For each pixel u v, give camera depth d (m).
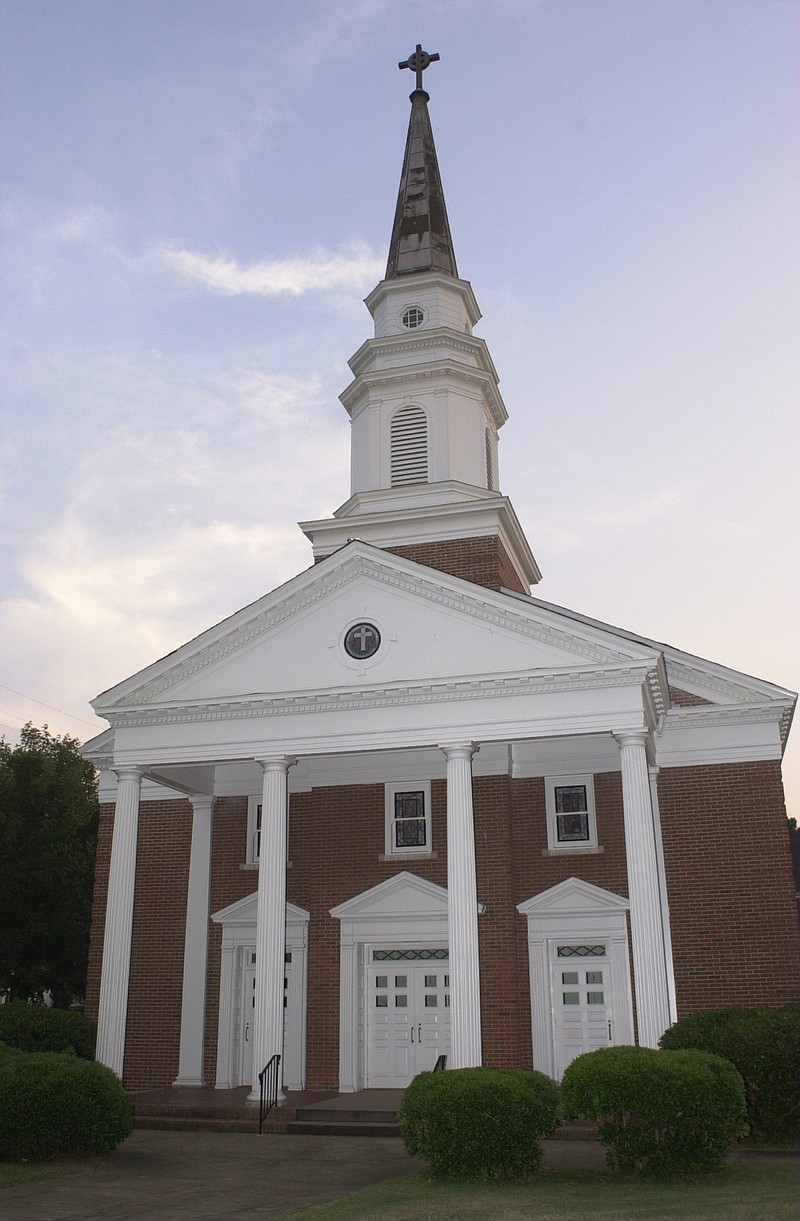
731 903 23.95
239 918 26.59
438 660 22.83
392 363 32.38
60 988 48.47
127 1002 23.61
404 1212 11.90
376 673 23.09
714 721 25.16
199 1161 16.58
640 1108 14.29
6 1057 18.14
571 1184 13.84
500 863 24.91
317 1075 24.86
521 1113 14.74
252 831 27.44
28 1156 16.27
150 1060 26.30
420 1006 25.17
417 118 36.97
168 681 24.42
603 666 21.31
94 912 28.34
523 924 24.88
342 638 23.62
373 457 31.52
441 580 23.03
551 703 21.70
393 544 29.98
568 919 24.58
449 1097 14.91
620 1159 14.45
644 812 20.59
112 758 26.89
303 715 23.16
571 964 24.50
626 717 21.22
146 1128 20.53
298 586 23.94
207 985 26.45
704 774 24.97
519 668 22.30
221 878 27.23
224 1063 25.62
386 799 26.59
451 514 29.45
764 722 24.95
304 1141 18.86
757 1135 17.34
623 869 24.77
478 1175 14.39
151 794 28.55
